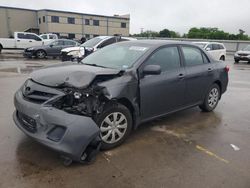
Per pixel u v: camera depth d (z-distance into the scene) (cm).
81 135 326
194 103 552
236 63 2102
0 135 421
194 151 405
